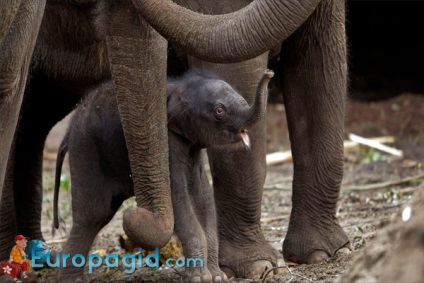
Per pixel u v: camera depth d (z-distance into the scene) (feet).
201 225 32.50
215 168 36.19
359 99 95.81
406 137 79.00
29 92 41.93
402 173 63.36
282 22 26.86
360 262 24.25
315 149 39.73
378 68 105.91
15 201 43.39
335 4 38.93
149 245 28.78
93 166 33.76
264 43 27.02
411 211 23.40
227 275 36.32
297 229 39.93
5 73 26.68
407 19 107.55
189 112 31.99
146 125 29.63
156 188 29.76
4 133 27.45
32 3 26.78
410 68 106.01
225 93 31.68
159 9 27.53
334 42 39.24
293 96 39.99
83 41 39.22
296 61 39.68
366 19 107.76
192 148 32.60
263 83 29.35
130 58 29.45
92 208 33.78
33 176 43.73
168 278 36.14
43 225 53.42
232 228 36.60
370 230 44.09
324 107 39.50
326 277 34.88
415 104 89.71
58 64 40.81
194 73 33.40
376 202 53.83
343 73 39.63
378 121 84.89
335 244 39.42
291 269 37.17
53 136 81.30
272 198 58.59
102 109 33.60
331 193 39.78
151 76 29.55
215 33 27.17
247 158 35.78
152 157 29.71
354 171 65.05
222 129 31.60
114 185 33.78
